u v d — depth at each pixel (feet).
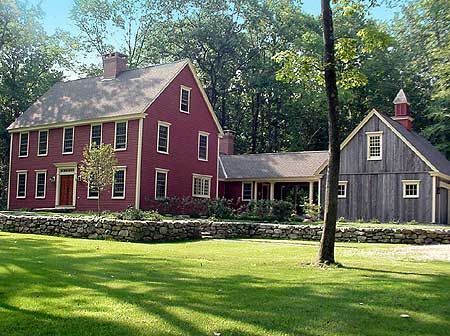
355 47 35.91
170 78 95.45
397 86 139.54
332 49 33.83
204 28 144.87
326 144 152.76
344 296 22.11
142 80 98.99
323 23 34.17
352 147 96.22
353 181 95.40
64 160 99.09
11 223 63.00
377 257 40.73
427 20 134.72
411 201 89.56
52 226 59.16
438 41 130.82
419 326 17.34
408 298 21.85
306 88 139.13
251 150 159.53
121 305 19.69
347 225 71.10
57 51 142.00
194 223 59.72
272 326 16.98
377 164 93.40
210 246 49.37
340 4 36.73
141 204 88.07
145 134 89.76
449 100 117.70
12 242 46.80
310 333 16.30
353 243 58.95
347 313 18.93
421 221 88.17
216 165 106.11
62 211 93.66
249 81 147.23
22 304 19.63
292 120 152.15
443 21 129.80
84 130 96.78
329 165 33.88
